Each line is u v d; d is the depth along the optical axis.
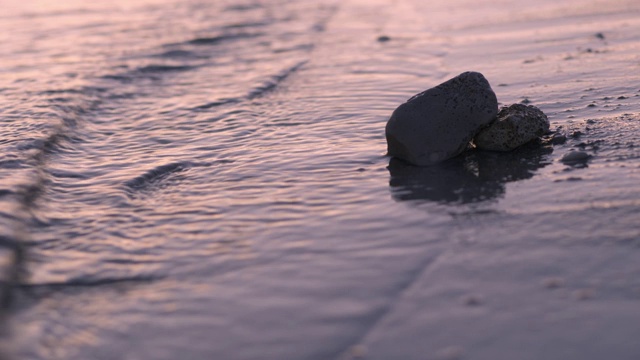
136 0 4.89
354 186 1.78
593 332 1.45
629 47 2.46
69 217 1.74
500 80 2.28
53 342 1.48
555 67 2.34
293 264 1.59
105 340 1.48
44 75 2.56
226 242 1.65
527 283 1.52
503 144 1.85
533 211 1.66
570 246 1.58
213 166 1.90
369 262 1.58
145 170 1.89
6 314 1.52
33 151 1.96
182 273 1.59
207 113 2.21
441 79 2.39
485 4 4.21
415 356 1.43
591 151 1.82
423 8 4.32
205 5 4.59
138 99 2.35
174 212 1.74
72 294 1.56
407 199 1.73
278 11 4.37
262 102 2.28
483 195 1.72
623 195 1.68
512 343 1.44
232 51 2.94
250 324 1.49
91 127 2.15
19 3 4.82
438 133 1.84
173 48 2.99
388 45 2.94
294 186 1.80
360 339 1.46
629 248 1.57
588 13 3.27
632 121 1.92
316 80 2.46
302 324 1.49
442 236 1.62
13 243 1.64
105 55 2.87
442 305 1.50
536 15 3.42
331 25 3.73
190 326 1.49
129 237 1.68
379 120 2.09
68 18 4.07
